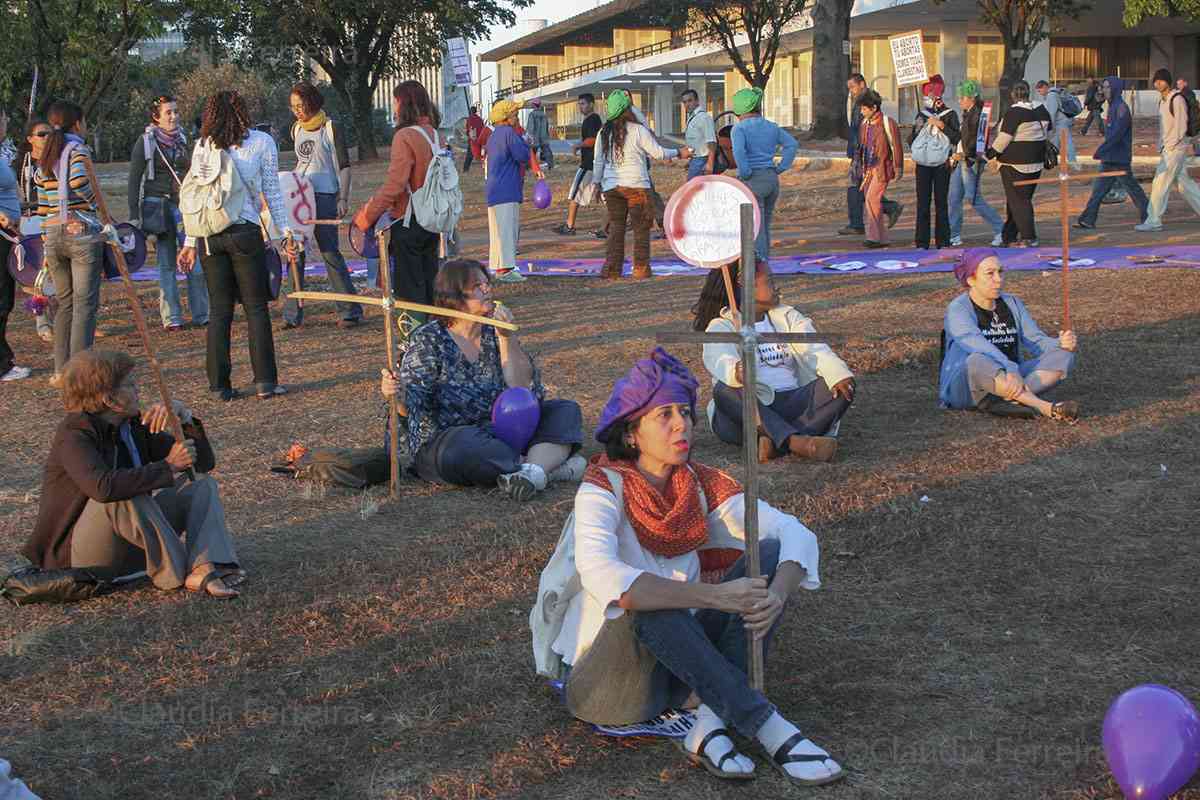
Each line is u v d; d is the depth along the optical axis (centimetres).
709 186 420
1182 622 445
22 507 619
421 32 4050
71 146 855
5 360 938
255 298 821
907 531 538
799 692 402
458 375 627
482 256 1617
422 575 507
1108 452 649
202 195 792
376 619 465
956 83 4272
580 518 355
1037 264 1266
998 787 344
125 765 365
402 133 850
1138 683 402
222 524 498
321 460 632
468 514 584
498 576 504
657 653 350
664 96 6344
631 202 1324
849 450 672
